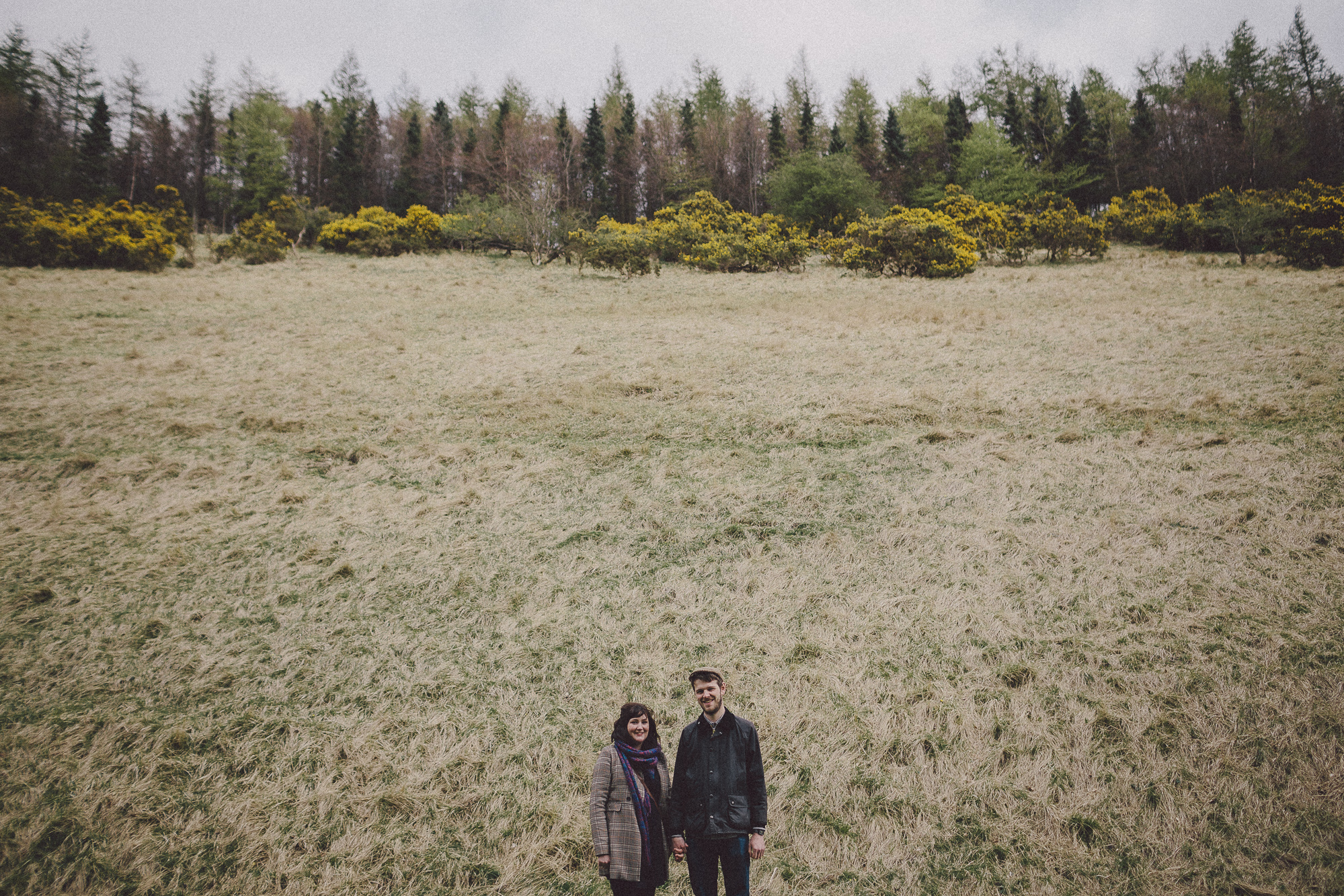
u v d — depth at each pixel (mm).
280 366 13094
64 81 50406
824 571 6367
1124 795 3867
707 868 2863
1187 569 5930
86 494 8047
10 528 7223
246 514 7695
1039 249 31953
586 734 4566
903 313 17188
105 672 5176
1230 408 9250
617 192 57531
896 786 4055
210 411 10727
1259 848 3479
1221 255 26391
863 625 5562
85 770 4254
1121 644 5113
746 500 7754
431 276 25516
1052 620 5461
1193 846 3520
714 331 16031
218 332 15617
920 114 57281
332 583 6348
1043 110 51906
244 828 3879
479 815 3990
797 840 3744
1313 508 6590
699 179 54281
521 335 15875
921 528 6988
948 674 4965
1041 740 4289
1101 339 13320
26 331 14562
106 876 3596
